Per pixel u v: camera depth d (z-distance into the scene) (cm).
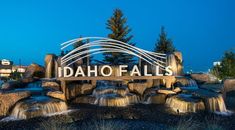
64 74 1984
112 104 1791
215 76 3141
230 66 3256
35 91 1805
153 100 1884
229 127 1402
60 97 1817
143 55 2162
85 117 1504
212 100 1738
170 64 2342
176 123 1405
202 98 1756
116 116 1538
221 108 1761
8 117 1569
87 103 1891
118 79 2047
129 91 2050
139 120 1461
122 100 1820
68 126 1262
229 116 1639
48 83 1948
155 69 2138
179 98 1767
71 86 2005
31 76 2392
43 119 1467
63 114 1560
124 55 3338
